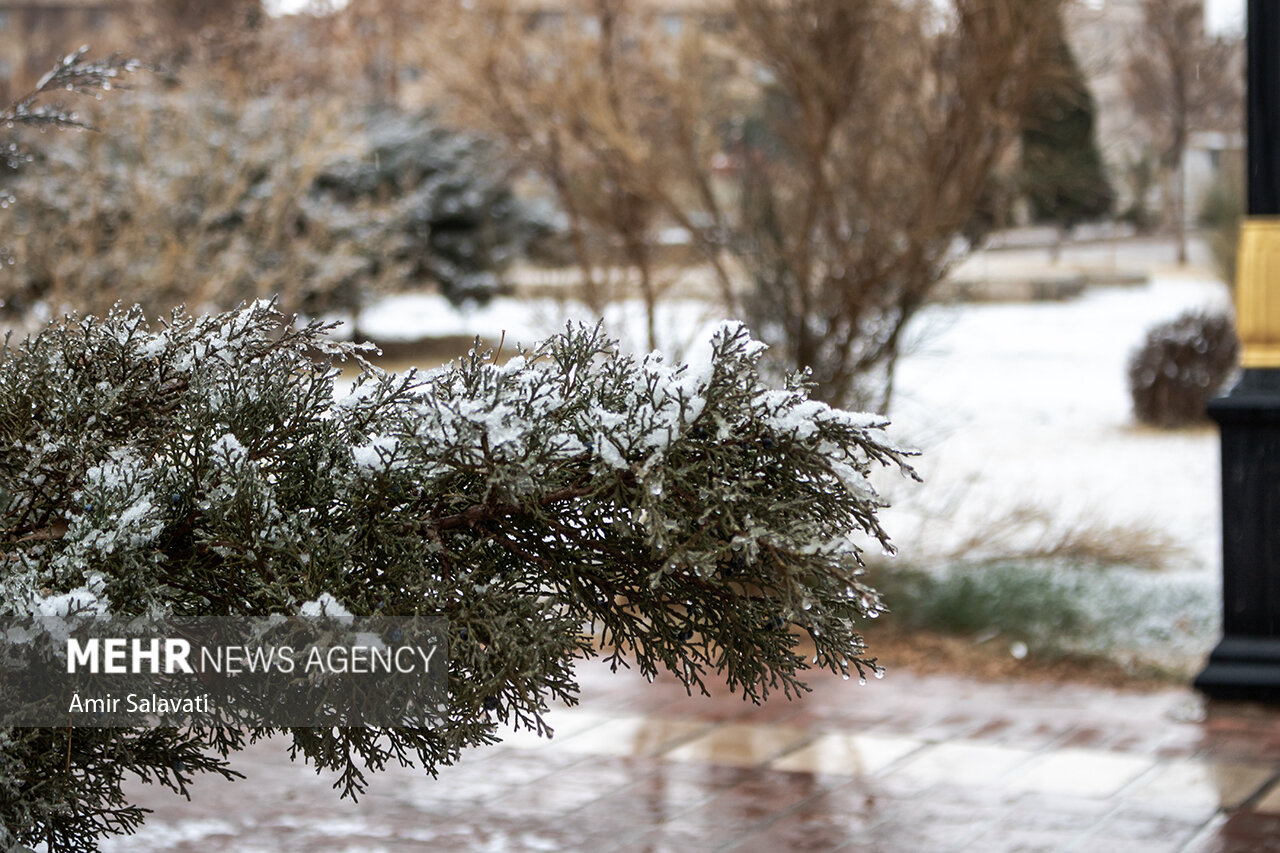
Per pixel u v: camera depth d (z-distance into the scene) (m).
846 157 8.00
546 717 6.10
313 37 25.73
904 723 5.98
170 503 2.19
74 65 3.12
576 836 4.67
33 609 2.01
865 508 2.10
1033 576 8.14
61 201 9.48
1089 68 8.26
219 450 2.18
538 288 8.95
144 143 9.84
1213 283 26.62
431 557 2.20
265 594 2.09
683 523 2.06
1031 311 26.80
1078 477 12.23
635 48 8.84
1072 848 4.49
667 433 2.06
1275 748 5.55
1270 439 6.18
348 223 13.11
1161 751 5.54
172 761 2.29
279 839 4.64
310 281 11.70
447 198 19.83
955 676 6.71
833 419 2.08
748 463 2.12
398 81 24.25
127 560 2.10
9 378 2.31
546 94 8.62
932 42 8.02
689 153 8.23
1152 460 13.10
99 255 9.82
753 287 8.34
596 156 8.52
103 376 2.33
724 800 5.03
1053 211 8.66
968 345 21.83
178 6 23.48
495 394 2.11
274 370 2.31
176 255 9.63
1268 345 6.21
